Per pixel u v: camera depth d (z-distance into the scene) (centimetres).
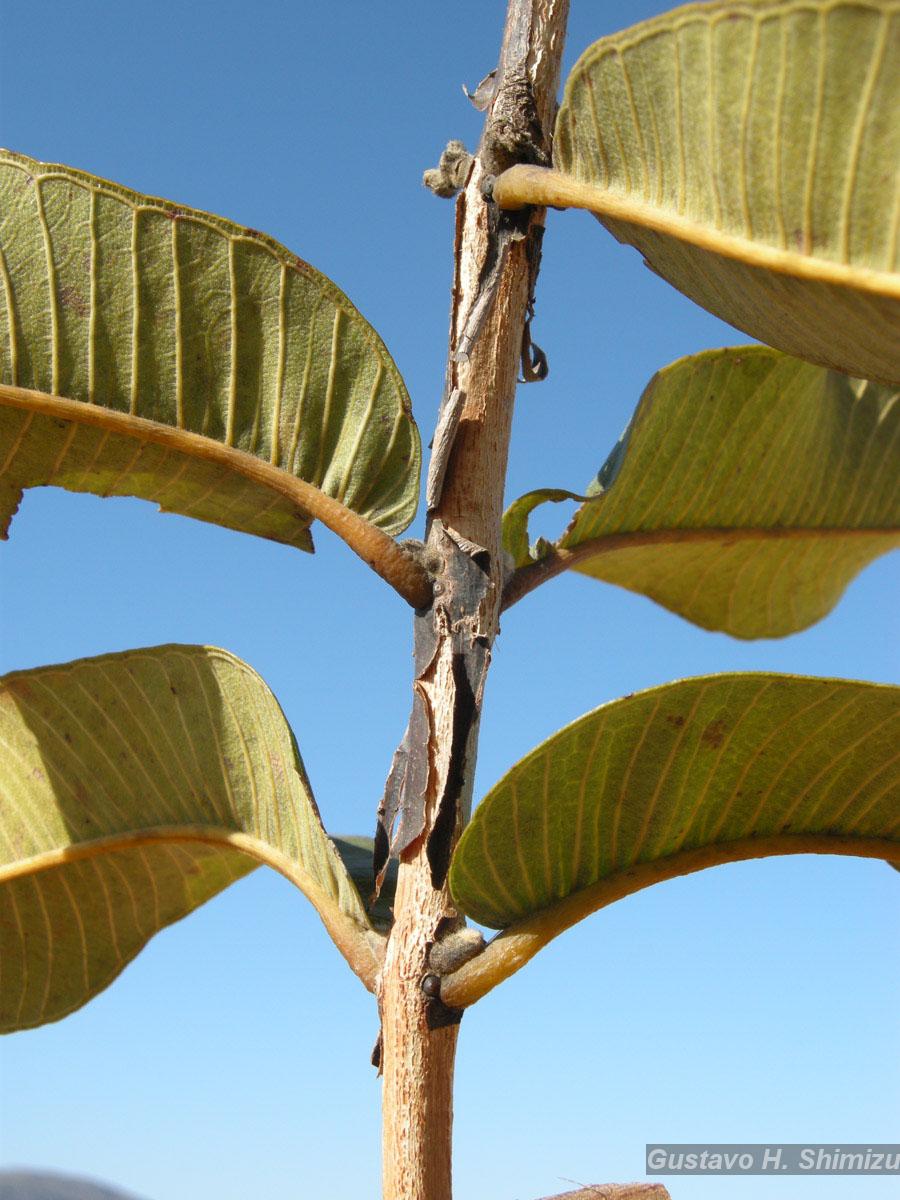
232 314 16
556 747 14
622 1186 17
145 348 16
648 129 13
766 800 15
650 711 14
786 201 12
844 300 12
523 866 14
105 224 16
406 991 14
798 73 12
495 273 15
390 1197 14
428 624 15
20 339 16
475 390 16
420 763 15
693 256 14
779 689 14
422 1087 14
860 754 14
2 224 16
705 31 12
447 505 15
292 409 16
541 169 15
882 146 12
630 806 14
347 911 15
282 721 16
